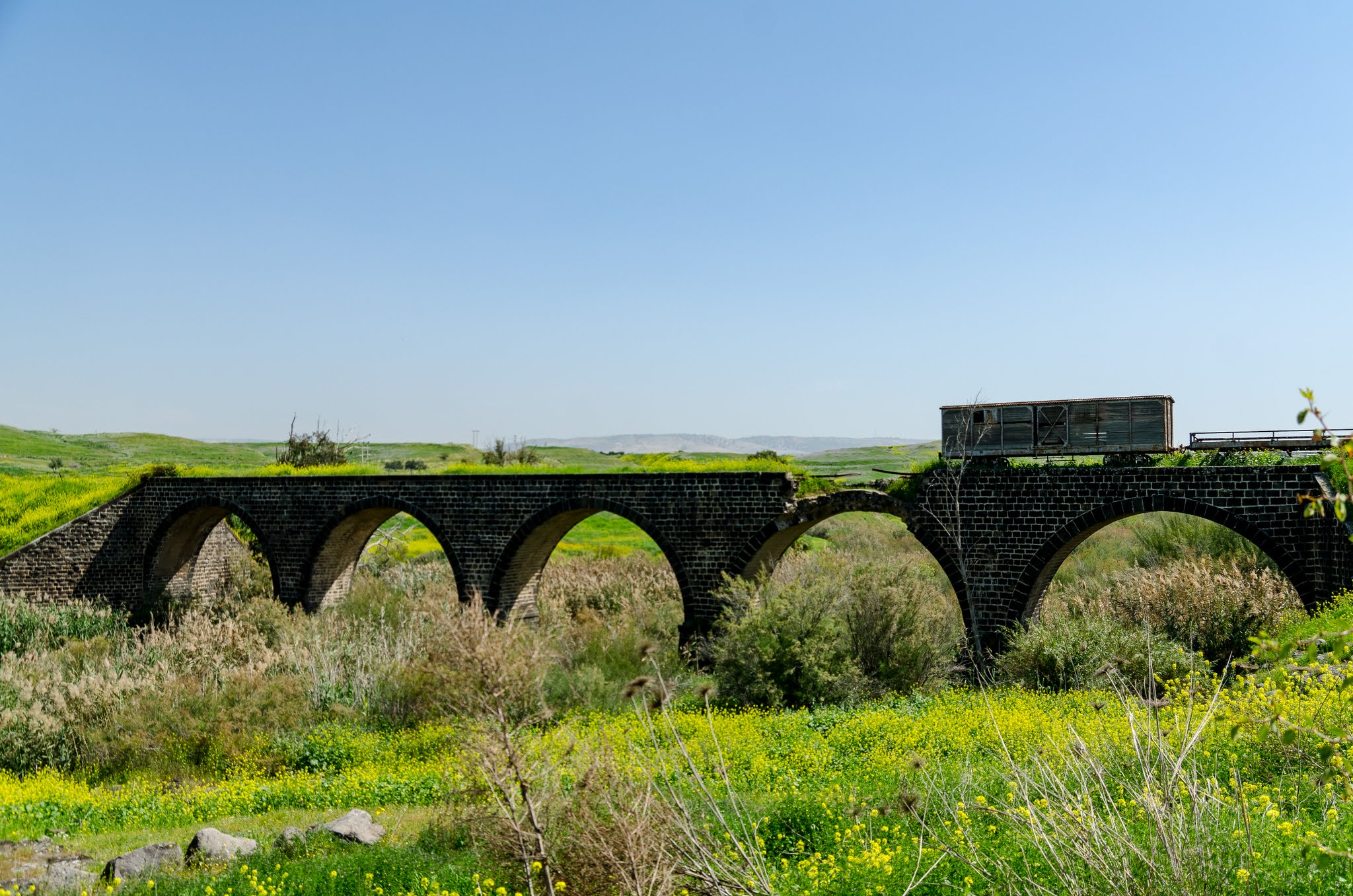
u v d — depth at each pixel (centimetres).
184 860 1155
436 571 3672
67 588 3203
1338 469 519
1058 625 2050
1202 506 1988
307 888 991
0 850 1303
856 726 1611
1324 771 653
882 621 2092
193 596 3291
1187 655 1869
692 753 1416
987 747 1345
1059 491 2138
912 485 2308
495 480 2762
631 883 696
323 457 4422
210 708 1919
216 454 9244
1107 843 654
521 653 1039
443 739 1739
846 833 879
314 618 2769
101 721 1947
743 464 2781
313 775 1742
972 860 730
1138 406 2077
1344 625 1513
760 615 2067
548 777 878
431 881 934
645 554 3838
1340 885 621
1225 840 685
